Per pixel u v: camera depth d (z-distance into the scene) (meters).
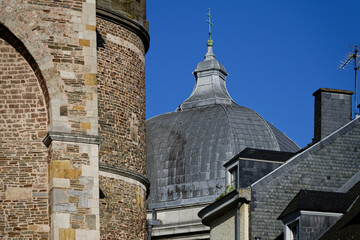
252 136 67.94
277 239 41.41
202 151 67.06
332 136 43.03
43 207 32.09
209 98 73.25
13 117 32.66
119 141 43.19
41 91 32.78
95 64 32.81
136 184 43.72
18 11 32.62
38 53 32.47
